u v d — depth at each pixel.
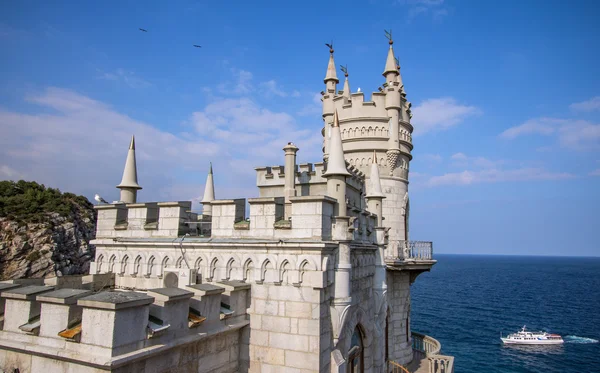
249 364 13.21
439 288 163.88
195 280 14.45
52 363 9.48
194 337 10.88
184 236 15.55
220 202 14.73
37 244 64.44
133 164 19.67
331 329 13.63
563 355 64.00
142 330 9.34
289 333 12.84
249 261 13.81
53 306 9.73
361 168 29.72
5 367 10.23
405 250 28.25
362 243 17.44
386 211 29.23
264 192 21.89
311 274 12.76
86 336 8.93
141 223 16.45
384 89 30.97
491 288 163.88
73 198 82.50
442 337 74.94
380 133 29.80
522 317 95.88
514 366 58.19
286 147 18.77
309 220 13.16
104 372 8.59
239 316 13.16
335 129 15.05
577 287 168.38
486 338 74.50
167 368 10.27
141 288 15.73
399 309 29.02
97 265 16.98
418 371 27.58
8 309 10.63
